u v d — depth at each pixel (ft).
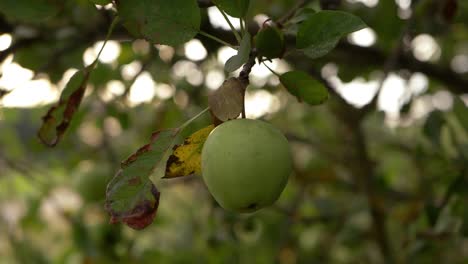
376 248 5.92
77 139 5.72
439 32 4.23
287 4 4.04
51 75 4.16
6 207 7.25
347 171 5.99
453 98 3.89
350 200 5.83
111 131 5.92
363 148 5.22
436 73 4.60
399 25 4.08
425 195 4.41
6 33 3.58
